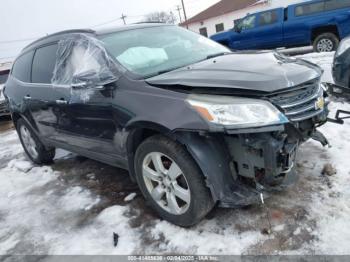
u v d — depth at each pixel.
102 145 3.27
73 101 3.33
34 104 4.11
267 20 12.27
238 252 2.34
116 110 2.83
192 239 2.54
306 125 2.61
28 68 4.39
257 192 2.39
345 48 4.97
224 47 3.98
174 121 2.36
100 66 3.08
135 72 2.89
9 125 8.72
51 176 4.27
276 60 2.78
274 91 2.27
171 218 2.71
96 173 4.09
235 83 2.32
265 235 2.44
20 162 4.93
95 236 2.80
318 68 2.95
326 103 2.90
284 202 2.76
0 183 4.36
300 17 11.45
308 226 2.45
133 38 3.42
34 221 3.23
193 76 2.57
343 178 2.95
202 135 2.32
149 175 2.77
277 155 2.30
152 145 2.61
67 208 3.35
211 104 2.25
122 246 2.61
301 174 3.12
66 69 3.57
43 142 4.46
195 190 2.44
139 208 3.09
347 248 2.20
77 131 3.53
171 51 3.45
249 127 2.16
